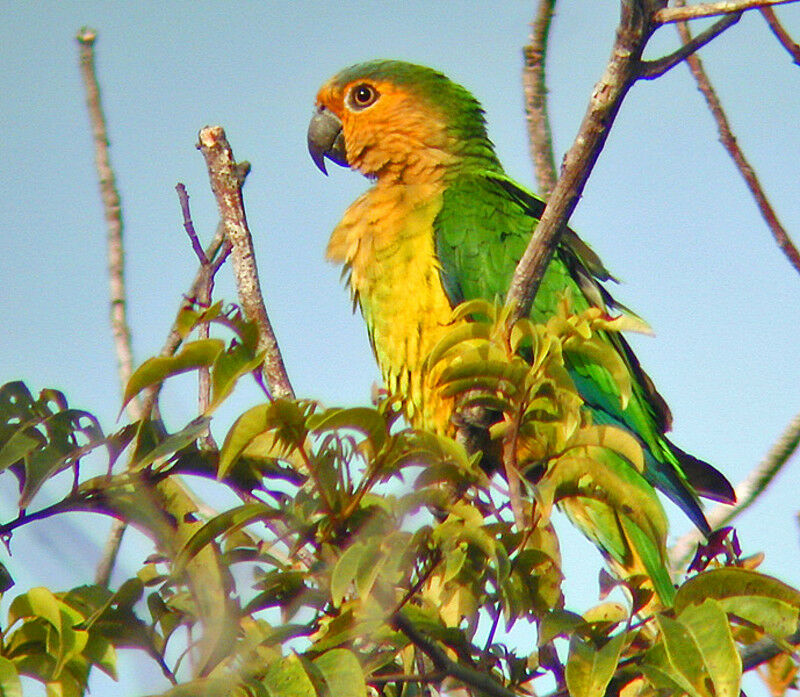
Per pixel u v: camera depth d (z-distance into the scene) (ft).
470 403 19.65
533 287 23.94
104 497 16.99
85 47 30.60
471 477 17.31
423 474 17.16
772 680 22.50
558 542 18.53
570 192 23.13
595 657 16.20
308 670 14.84
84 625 15.89
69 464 16.63
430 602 18.24
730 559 22.24
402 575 16.71
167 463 17.47
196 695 14.69
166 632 16.70
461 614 18.11
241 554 17.11
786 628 15.85
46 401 17.46
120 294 28.86
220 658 15.92
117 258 29.14
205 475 17.66
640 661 17.33
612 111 22.08
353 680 14.76
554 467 18.56
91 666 16.56
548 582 18.20
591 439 18.66
